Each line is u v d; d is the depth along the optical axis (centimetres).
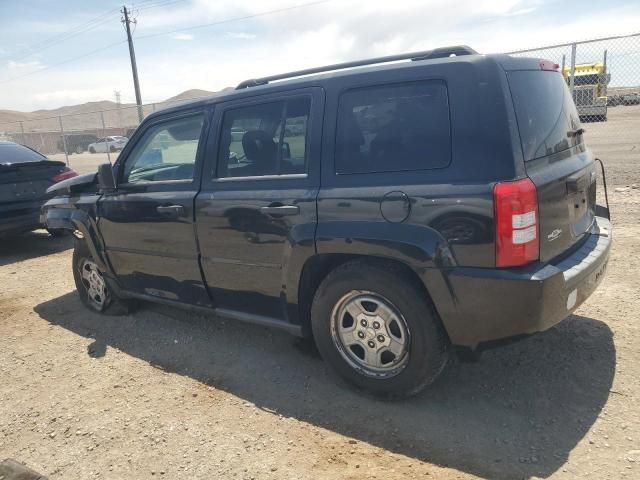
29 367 394
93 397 341
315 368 353
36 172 764
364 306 300
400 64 284
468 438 266
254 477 251
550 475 236
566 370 321
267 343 399
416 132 272
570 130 319
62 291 580
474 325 261
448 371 331
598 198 767
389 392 299
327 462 258
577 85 1348
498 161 249
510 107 254
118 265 445
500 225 244
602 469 236
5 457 285
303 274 316
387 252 273
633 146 1226
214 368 367
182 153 383
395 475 244
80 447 288
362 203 281
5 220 727
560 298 258
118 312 489
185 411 315
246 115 344
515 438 263
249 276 344
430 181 263
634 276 461
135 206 405
